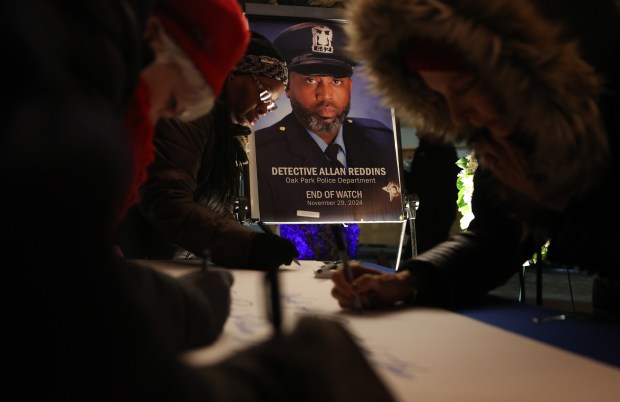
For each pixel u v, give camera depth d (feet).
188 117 2.51
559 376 2.05
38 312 0.73
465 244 3.85
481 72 2.67
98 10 0.94
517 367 2.17
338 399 0.90
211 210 5.95
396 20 2.94
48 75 0.79
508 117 2.84
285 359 0.95
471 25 2.59
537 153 2.84
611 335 2.74
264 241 5.39
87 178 0.77
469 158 9.64
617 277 3.10
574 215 3.03
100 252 0.80
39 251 0.73
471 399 1.77
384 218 7.93
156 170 5.51
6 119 0.75
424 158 11.82
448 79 2.88
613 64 2.75
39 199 0.74
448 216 11.93
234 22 2.38
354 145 7.98
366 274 3.76
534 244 3.97
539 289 4.04
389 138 8.09
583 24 2.72
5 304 0.72
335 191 7.84
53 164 0.75
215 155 6.16
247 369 0.92
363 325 3.00
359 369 1.01
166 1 2.19
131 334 0.80
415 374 2.07
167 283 2.31
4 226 0.72
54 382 0.73
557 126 2.62
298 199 7.73
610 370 2.13
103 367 0.76
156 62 2.17
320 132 7.91
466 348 2.48
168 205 5.50
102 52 0.92
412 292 3.67
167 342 0.85
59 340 0.74
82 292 0.76
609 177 2.85
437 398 1.78
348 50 3.56
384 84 3.53
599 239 3.00
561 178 2.80
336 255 9.88
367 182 7.94
